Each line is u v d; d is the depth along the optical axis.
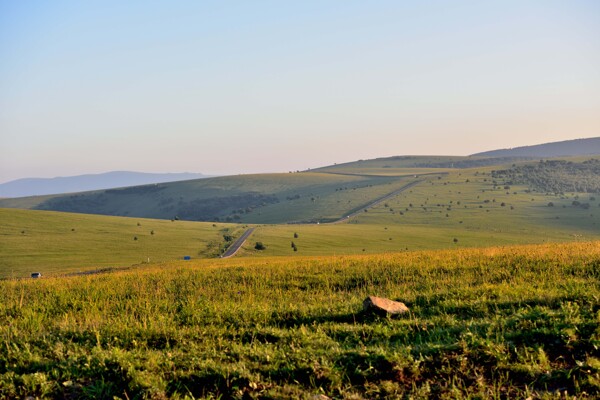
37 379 8.07
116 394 7.82
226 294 16.86
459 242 145.12
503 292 13.81
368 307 12.33
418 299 13.96
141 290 17.75
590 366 8.09
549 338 9.32
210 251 124.12
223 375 8.12
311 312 12.64
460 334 9.82
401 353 8.77
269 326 11.60
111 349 9.40
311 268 22.38
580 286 13.91
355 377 8.24
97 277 23.67
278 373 8.37
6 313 14.20
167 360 8.77
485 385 7.88
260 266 25.14
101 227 155.88
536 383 7.97
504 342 9.19
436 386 7.89
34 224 150.75
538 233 163.38
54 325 11.95
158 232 153.38
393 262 22.55
